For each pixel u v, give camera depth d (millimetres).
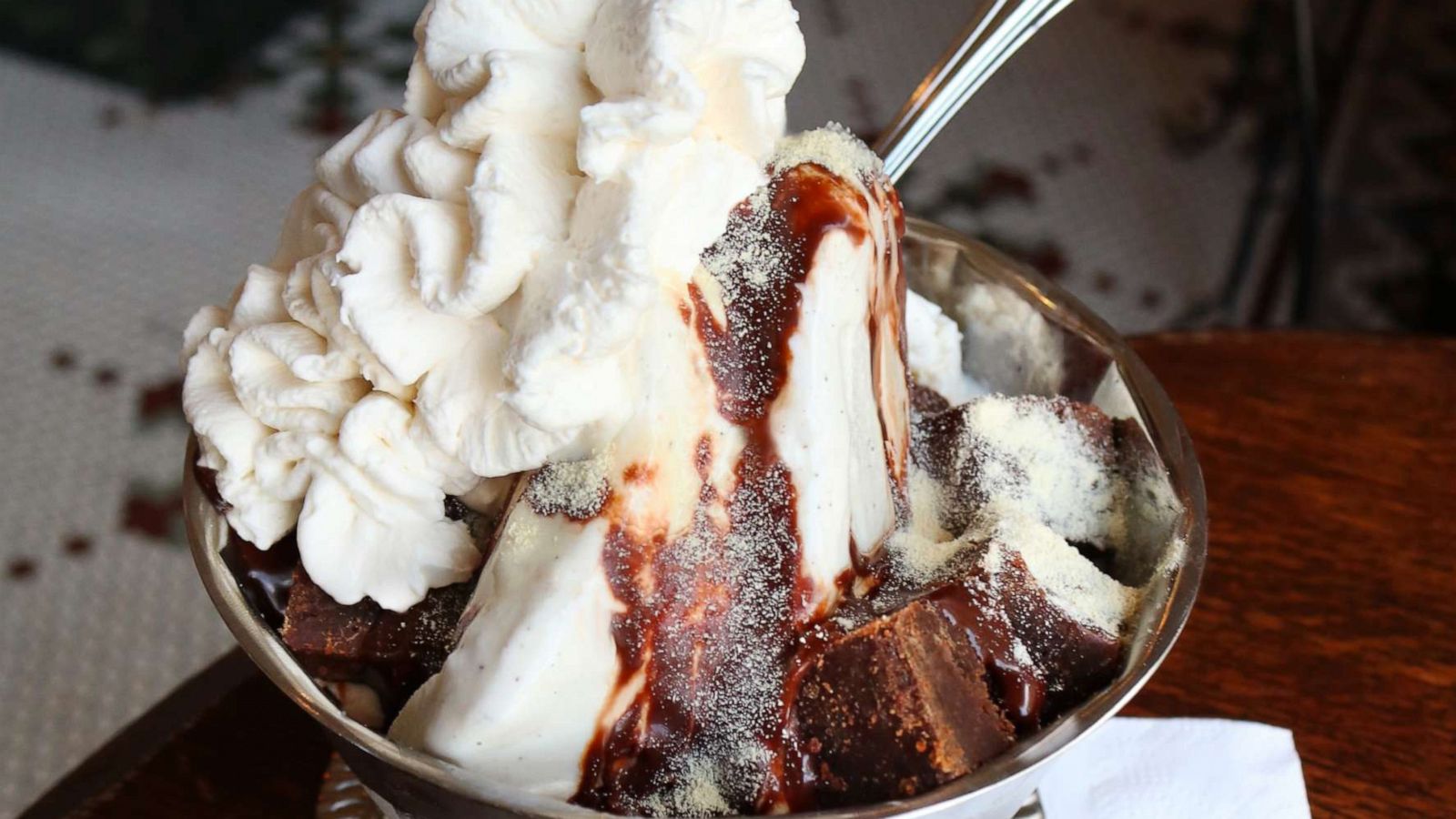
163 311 821
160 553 699
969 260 396
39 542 699
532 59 327
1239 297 828
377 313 323
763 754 329
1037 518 367
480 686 317
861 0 1024
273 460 340
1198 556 334
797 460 337
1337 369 445
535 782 324
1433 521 415
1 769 606
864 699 327
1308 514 417
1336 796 374
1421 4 1022
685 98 315
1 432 749
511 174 322
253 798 375
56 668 646
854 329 345
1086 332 380
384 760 300
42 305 818
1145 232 871
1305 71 793
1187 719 381
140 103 966
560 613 319
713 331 335
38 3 1017
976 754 329
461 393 326
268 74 988
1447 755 379
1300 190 828
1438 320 811
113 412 765
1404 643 395
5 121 942
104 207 885
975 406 376
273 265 366
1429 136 935
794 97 929
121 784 375
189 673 647
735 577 335
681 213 326
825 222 338
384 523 336
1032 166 913
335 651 338
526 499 330
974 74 378
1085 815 368
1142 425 364
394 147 337
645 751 331
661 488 329
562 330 312
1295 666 392
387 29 1031
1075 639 337
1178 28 1029
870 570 352
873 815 295
